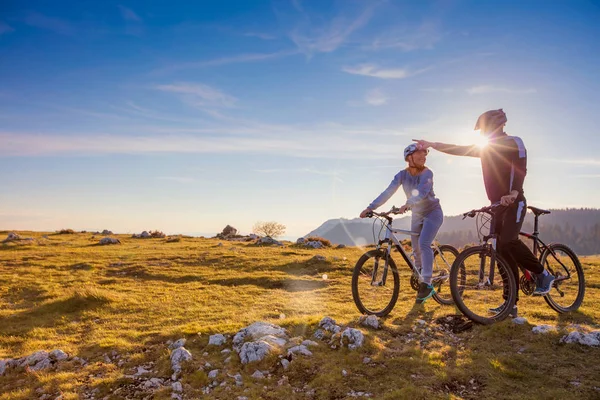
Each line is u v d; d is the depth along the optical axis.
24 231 46.41
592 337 5.12
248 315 9.06
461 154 6.30
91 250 27.72
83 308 11.12
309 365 4.96
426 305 7.60
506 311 6.08
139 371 5.29
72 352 6.39
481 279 6.75
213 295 12.51
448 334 5.93
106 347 6.46
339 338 5.53
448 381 4.51
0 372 5.63
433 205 6.53
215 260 21.53
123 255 24.00
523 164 5.80
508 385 4.36
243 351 5.29
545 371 4.58
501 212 6.11
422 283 6.48
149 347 6.23
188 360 5.29
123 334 7.51
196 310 10.16
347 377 4.68
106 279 16.52
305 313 9.02
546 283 6.28
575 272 7.08
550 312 6.80
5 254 25.03
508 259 6.29
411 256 7.14
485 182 6.23
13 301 12.83
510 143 5.84
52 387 4.94
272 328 5.95
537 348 5.11
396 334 5.94
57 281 16.06
